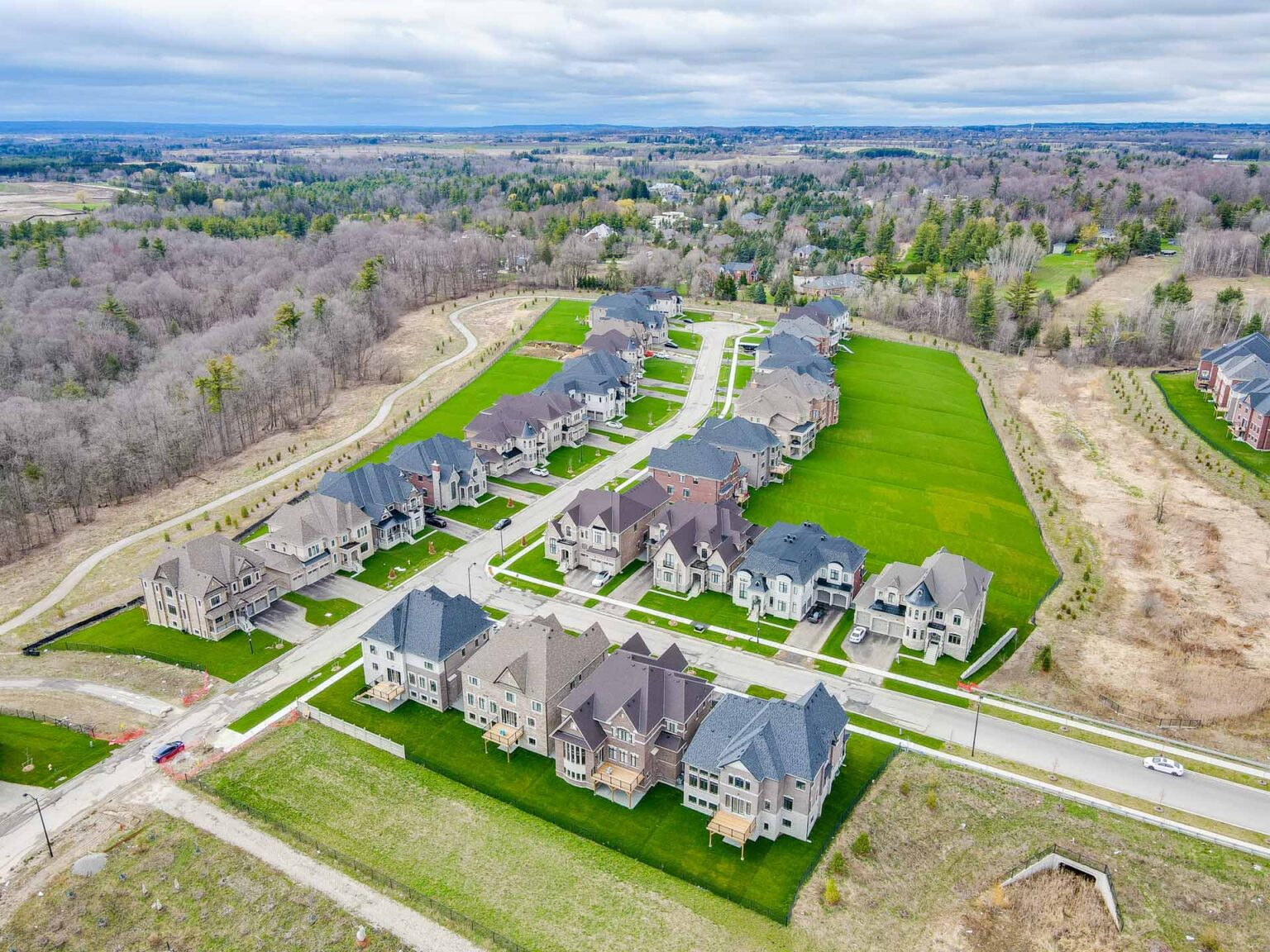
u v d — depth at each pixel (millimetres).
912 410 177500
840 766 79750
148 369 195250
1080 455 155250
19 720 87250
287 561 111562
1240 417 155500
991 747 83375
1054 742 84125
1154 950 62156
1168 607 107875
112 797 76625
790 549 107812
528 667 82812
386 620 91062
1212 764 81188
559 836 73125
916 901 66750
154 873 68688
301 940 63062
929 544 124062
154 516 135000
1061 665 96500
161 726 86562
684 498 132250
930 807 75625
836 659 97500
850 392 187625
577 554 117875
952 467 151000
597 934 63562
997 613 106875
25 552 126125
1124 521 129750
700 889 67750
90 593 112625
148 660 97688
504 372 196125
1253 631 102562
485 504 136875
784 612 105875
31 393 178125
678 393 186750
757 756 71188
